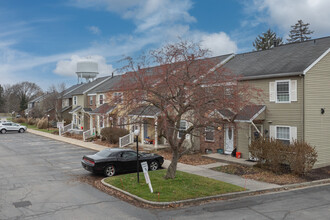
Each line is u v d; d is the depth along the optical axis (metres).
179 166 17.56
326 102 18.12
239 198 11.62
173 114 13.36
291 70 17.23
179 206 10.48
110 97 13.56
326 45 18.66
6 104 100.75
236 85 12.79
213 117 12.59
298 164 15.17
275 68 18.55
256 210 10.04
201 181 13.43
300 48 20.33
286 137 17.91
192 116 12.71
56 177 15.00
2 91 117.62
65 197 11.40
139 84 11.95
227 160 18.66
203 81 12.36
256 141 17.25
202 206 10.49
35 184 13.47
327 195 12.11
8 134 41.06
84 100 42.06
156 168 16.81
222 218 9.20
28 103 77.06
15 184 13.43
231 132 20.55
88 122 40.44
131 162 15.92
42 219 9.00
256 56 22.69
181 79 12.04
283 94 18.03
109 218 9.12
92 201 10.90
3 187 12.87
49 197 11.38
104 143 28.77
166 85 11.92
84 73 54.81
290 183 13.94
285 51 21.02
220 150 21.00
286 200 11.32
